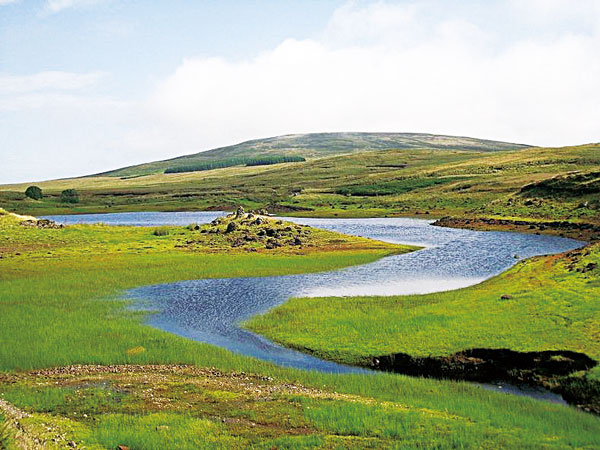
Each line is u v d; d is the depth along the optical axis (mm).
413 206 170500
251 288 51719
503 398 24750
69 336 35656
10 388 26391
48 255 69000
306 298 46500
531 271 48344
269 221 90688
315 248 76062
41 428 20516
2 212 92312
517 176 192750
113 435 20375
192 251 73125
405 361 30109
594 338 28562
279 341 35125
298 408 23672
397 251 74688
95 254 70125
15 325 38219
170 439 20188
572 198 110000
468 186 187500
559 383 25938
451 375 28359
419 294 46375
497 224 109938
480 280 53188
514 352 28688
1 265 62188
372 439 20250
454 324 34031
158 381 27766
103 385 27125
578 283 39031
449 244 85438
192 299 47312
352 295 47406
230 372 29453
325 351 32562
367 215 160125
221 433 20969
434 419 21891
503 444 19531
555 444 19531
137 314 42312
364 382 27234
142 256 68875
